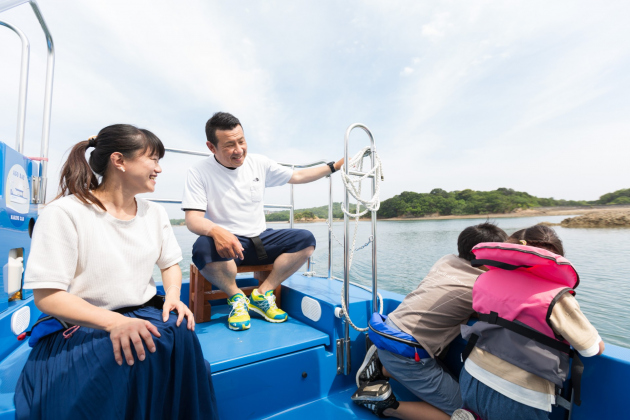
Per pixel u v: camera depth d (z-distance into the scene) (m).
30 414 0.75
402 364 1.35
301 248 1.90
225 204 1.88
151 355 0.80
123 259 0.97
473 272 1.40
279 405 1.43
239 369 1.31
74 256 0.87
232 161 1.84
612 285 14.44
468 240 1.46
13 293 1.34
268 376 1.39
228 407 1.29
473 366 1.09
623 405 1.02
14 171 1.33
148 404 0.81
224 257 1.65
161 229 1.13
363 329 1.65
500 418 1.02
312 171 2.23
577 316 0.95
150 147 1.01
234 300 1.75
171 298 1.00
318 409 1.46
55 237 0.83
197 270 1.82
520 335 1.01
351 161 1.72
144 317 0.92
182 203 1.82
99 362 0.75
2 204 1.22
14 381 0.97
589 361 1.12
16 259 1.39
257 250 1.87
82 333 0.83
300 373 1.49
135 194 1.03
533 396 0.96
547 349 0.97
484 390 1.05
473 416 1.10
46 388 0.76
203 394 0.93
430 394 1.32
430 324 1.34
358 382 1.57
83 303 0.80
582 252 24.72
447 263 1.49
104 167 0.98
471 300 1.33
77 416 0.73
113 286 0.94
